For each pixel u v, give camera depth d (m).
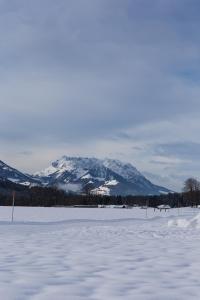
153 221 39.56
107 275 9.33
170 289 7.99
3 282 8.48
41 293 7.59
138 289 7.98
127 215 74.31
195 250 14.19
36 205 160.25
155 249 14.52
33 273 9.52
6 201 159.38
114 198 181.75
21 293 7.57
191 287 8.17
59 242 17.45
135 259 11.87
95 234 22.41
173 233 22.83
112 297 7.35
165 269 10.15
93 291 7.79
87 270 9.96
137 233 22.97
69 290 7.84
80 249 14.56
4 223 35.25
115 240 18.45
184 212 91.44
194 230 25.28
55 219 54.53
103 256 12.53
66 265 10.73
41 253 13.34
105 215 73.69
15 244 16.55
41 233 23.48
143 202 176.25
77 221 41.03
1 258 12.08
